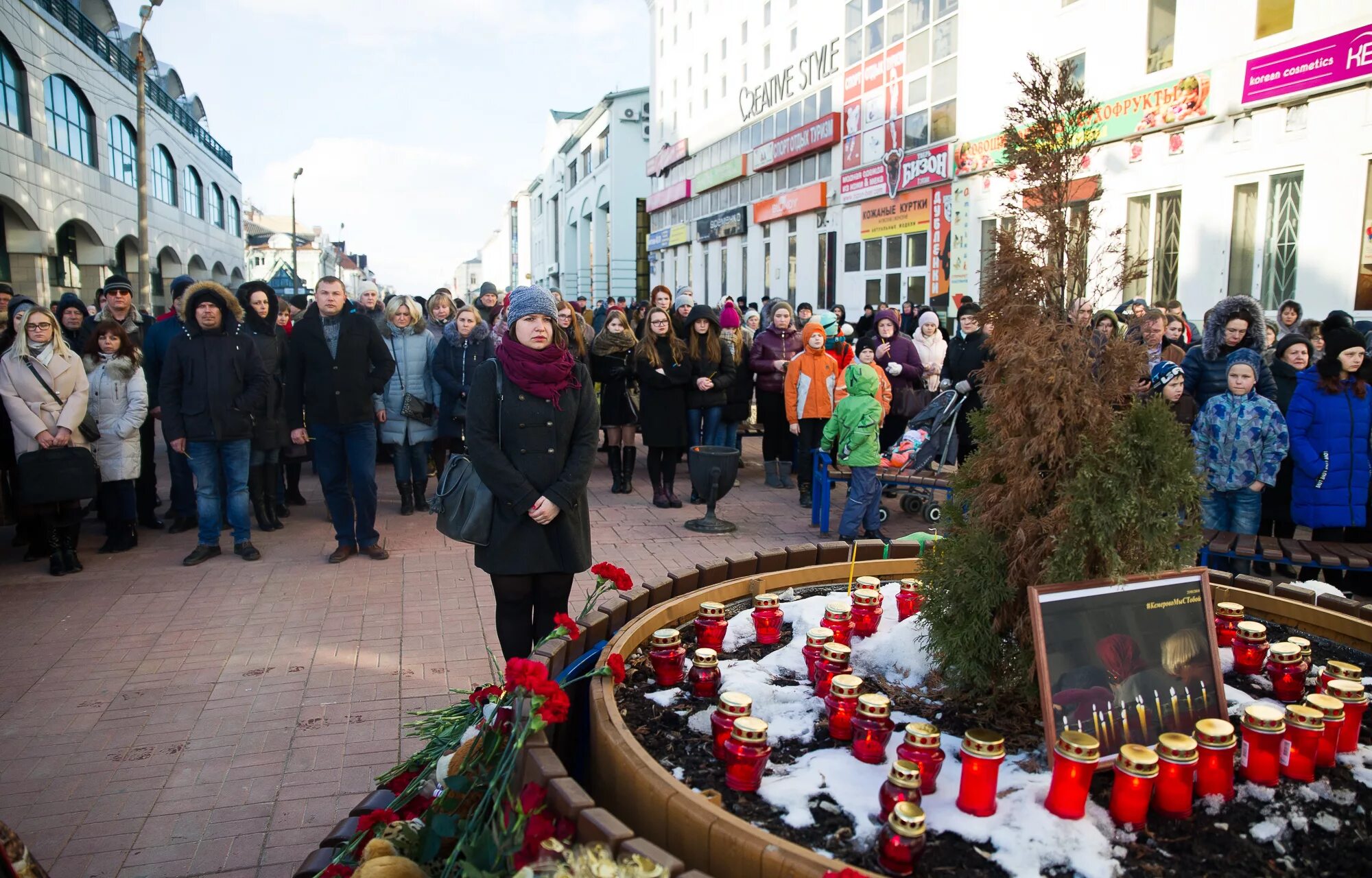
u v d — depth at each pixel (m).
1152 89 12.03
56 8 26.91
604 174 50.50
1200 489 2.24
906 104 19.12
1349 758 2.10
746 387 9.68
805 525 7.94
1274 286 10.79
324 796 3.45
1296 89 10.14
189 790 3.49
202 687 4.44
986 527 2.37
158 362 7.80
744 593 3.24
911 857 1.61
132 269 37.28
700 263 35.56
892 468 7.77
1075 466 2.23
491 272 165.88
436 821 2.07
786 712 2.35
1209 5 11.32
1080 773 1.78
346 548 6.76
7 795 3.45
